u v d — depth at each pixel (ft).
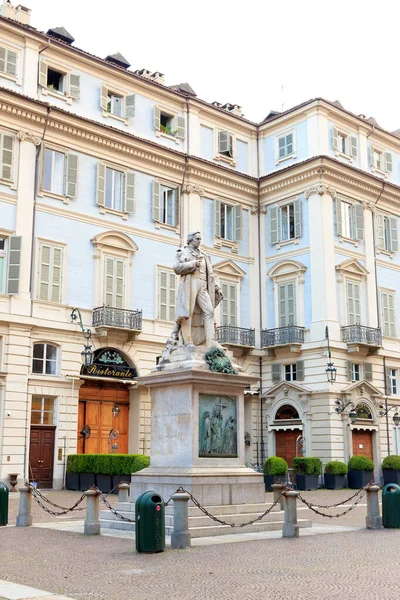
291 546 38.83
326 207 116.57
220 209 120.57
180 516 38.68
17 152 95.76
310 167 116.98
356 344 112.16
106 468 86.38
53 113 98.73
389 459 111.34
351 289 117.91
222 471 44.98
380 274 124.77
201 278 49.16
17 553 36.76
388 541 41.65
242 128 127.54
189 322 48.16
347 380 113.29
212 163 117.80
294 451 114.42
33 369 94.17
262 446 117.70
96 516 44.47
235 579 29.50
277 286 120.57
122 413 105.40
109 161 106.52
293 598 25.84
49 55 101.91
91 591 27.40
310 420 111.14
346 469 102.63
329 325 112.06
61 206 99.55
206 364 46.24
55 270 97.35
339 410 109.70
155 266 109.09
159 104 115.24
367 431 115.85
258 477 46.62
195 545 38.75
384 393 118.83
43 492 87.76
